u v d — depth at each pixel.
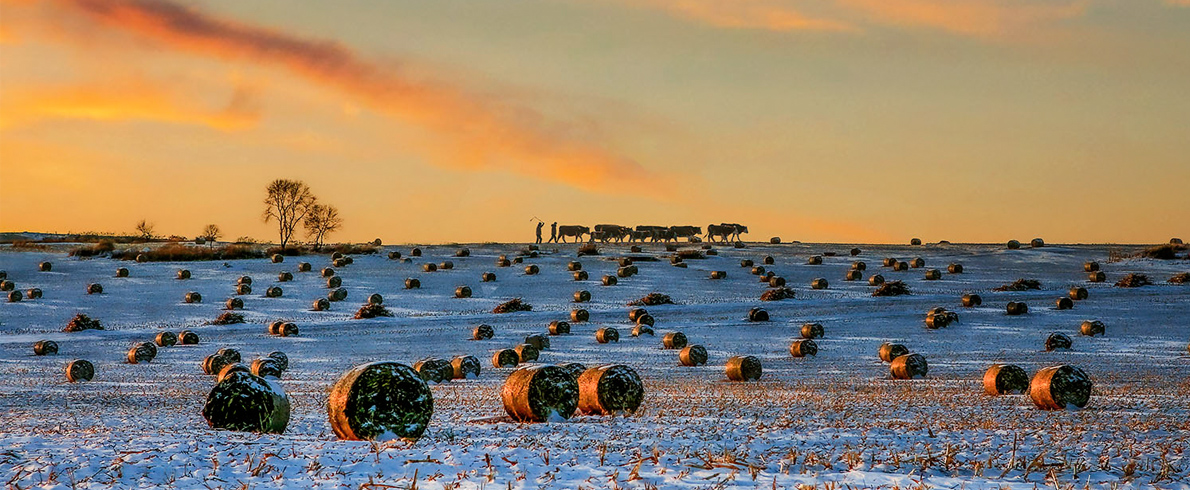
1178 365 57.22
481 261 146.50
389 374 22.75
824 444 21.23
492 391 45.03
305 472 16.80
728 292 113.62
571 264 135.12
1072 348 69.62
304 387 49.50
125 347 77.25
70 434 22.86
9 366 65.31
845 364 62.81
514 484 15.83
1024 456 19.56
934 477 16.98
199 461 17.41
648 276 128.25
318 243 183.12
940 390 44.03
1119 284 112.06
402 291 116.75
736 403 35.19
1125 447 20.94
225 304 107.56
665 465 17.70
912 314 92.44
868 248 165.38
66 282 125.31
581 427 25.55
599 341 78.06
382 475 16.45
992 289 112.00
